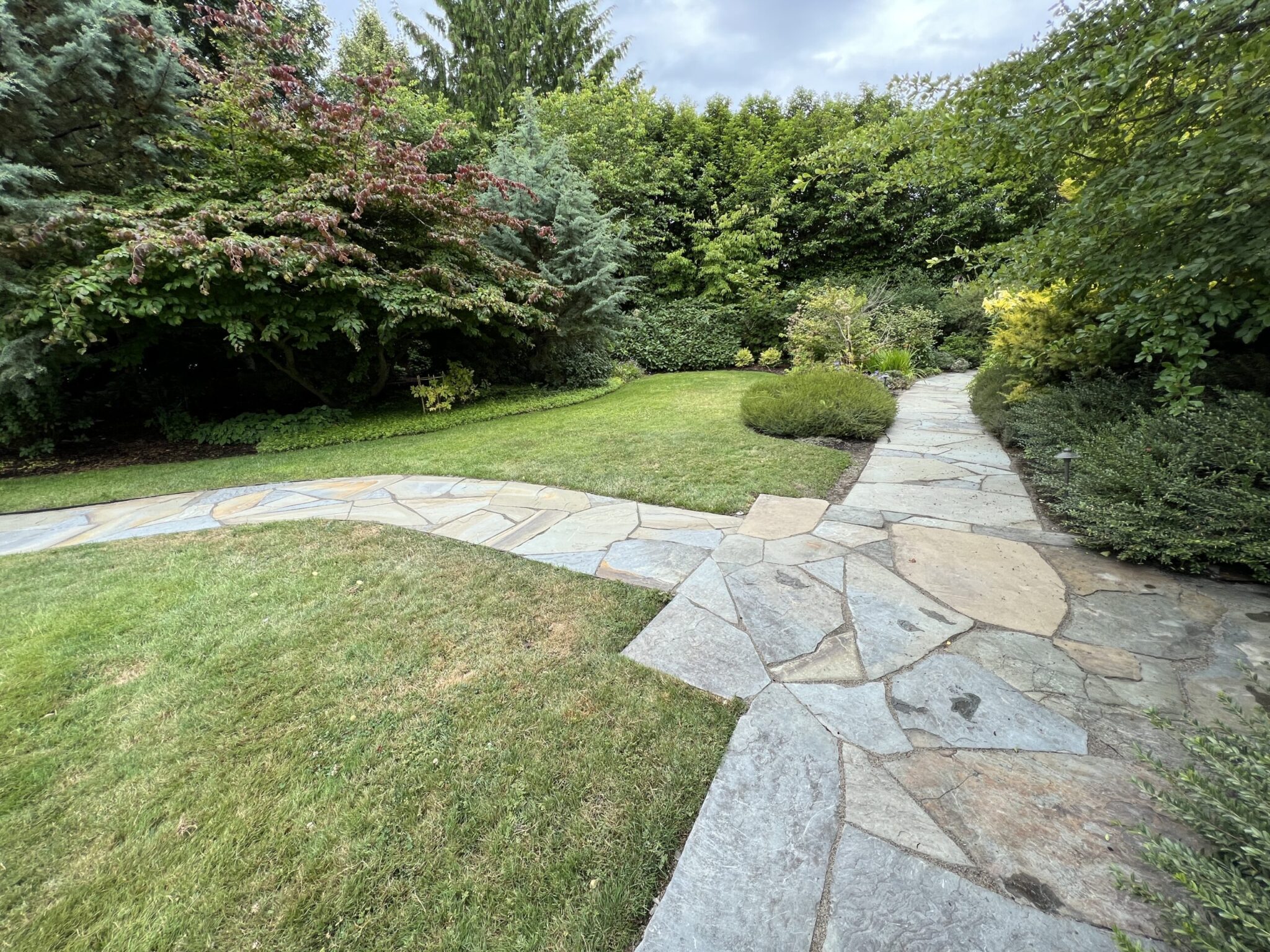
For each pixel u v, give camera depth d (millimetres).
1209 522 2340
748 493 3668
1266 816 1021
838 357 8727
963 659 1896
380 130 7086
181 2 7645
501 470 4648
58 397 6586
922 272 12969
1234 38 2166
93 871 1303
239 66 6215
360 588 2684
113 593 2754
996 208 9477
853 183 12609
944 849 1217
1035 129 2838
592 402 8297
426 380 9070
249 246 5258
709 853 1249
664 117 13484
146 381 7629
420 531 3404
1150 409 3529
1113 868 1020
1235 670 1759
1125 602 2213
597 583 2598
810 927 1078
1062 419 3781
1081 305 3971
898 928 1064
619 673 1936
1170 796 1124
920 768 1452
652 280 13109
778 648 2025
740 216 12055
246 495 4535
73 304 5016
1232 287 2518
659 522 3287
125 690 1984
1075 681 1757
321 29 10406
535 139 9352
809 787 1409
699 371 11836
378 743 1672
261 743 1690
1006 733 1557
